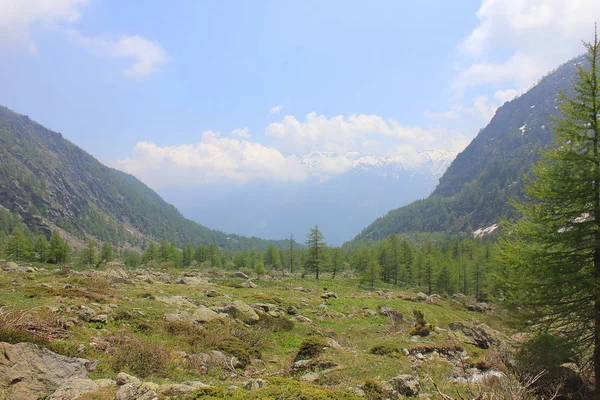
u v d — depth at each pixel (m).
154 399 7.79
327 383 11.95
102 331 13.83
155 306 19.47
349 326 26.56
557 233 14.91
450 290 67.94
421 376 13.69
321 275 89.56
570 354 14.24
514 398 10.06
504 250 17.59
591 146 14.47
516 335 19.00
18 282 22.11
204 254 100.62
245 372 13.41
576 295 14.78
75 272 33.25
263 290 38.41
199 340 15.66
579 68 15.06
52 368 8.98
